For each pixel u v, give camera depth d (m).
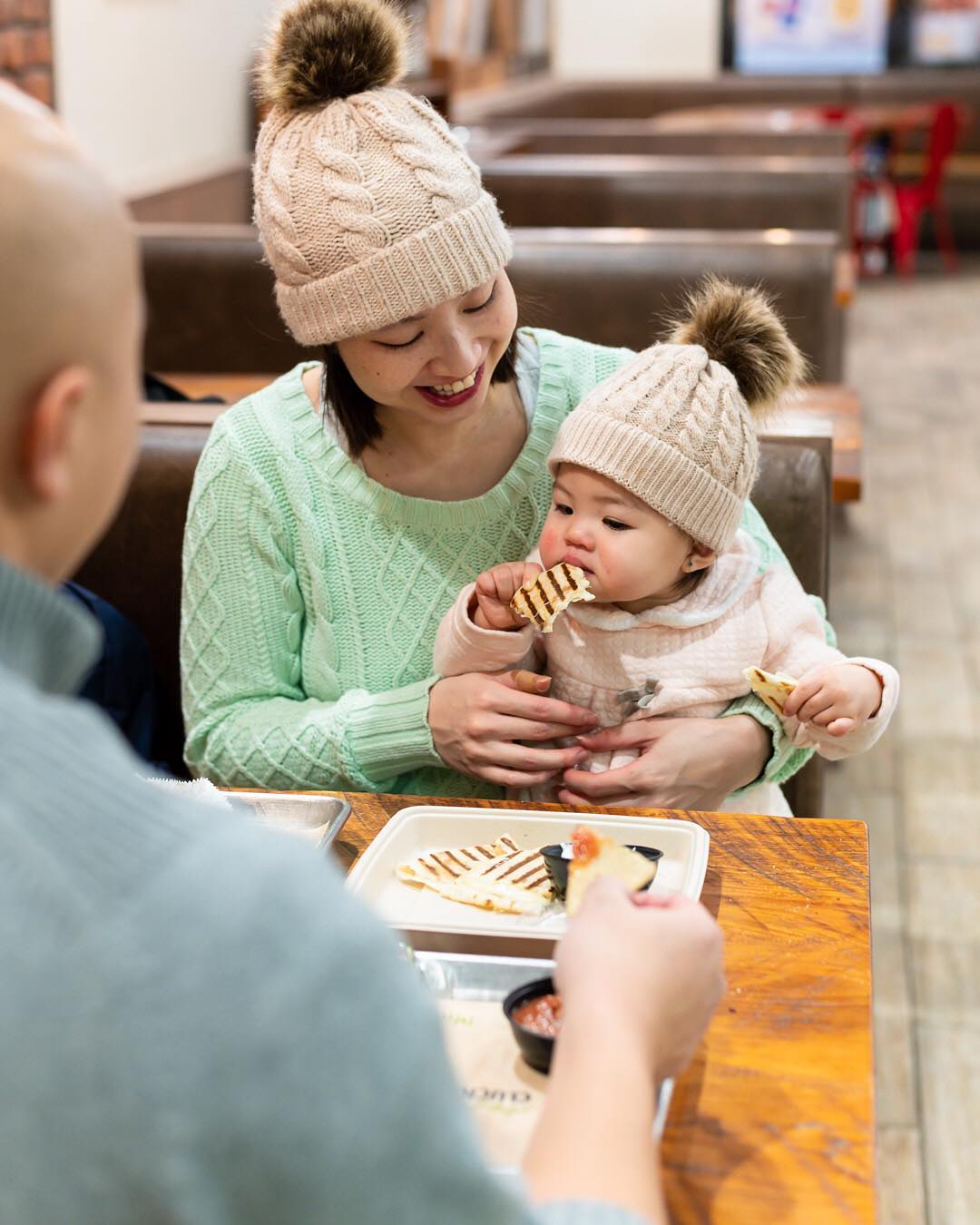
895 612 4.26
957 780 3.29
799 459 1.92
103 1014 0.55
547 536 1.49
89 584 2.09
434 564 1.61
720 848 1.30
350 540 1.61
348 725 1.54
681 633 1.52
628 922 0.88
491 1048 1.04
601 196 4.65
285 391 1.64
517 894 1.24
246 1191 0.56
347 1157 0.56
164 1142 0.55
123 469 0.69
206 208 4.43
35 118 0.65
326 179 1.41
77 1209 0.55
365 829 1.36
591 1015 0.81
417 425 1.58
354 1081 0.57
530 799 1.58
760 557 1.59
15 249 0.60
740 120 8.35
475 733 1.47
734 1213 0.88
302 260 1.43
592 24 10.42
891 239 9.97
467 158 1.48
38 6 3.42
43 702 0.60
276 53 1.46
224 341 3.63
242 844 0.59
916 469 5.62
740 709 1.53
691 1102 0.97
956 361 7.39
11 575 0.61
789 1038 1.04
